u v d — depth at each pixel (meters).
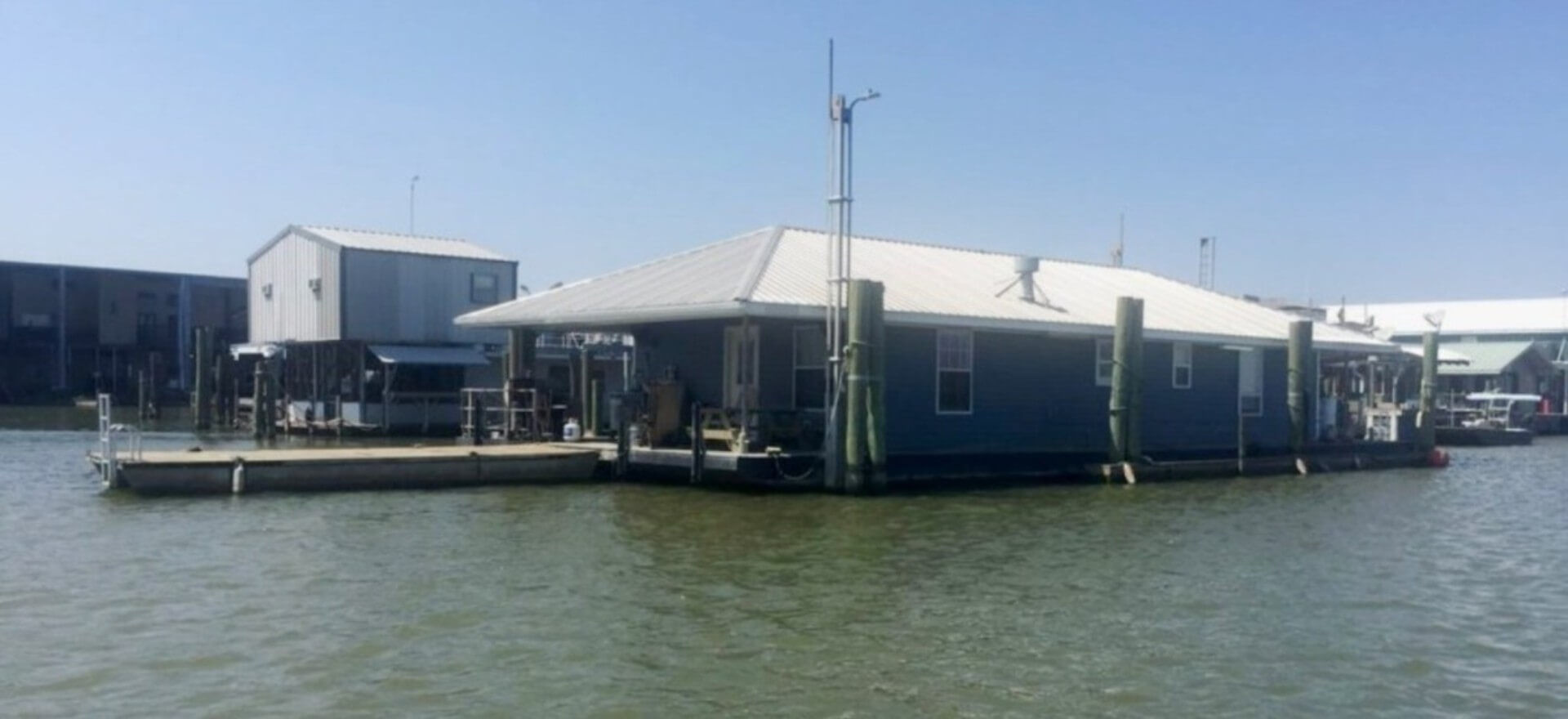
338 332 40.62
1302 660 10.35
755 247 26.30
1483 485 26.81
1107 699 9.14
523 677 9.48
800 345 24.50
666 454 23.09
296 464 20.80
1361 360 39.50
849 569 14.20
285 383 42.47
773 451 22.09
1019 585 13.42
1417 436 34.34
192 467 20.14
